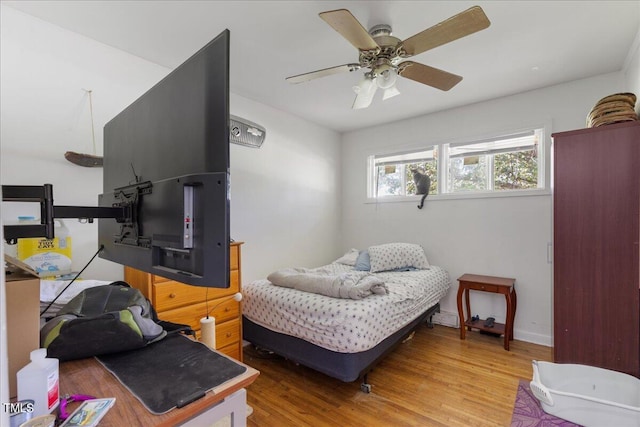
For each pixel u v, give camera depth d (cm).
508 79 280
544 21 194
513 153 326
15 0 171
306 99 321
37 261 176
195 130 69
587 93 279
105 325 99
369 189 427
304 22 195
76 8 179
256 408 205
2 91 178
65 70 200
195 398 77
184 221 68
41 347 96
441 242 365
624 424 154
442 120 362
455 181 361
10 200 86
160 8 180
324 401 213
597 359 196
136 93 233
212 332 166
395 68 192
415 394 220
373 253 356
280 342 244
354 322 202
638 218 186
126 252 94
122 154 101
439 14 187
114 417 70
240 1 175
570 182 205
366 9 182
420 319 296
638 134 187
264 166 335
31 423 61
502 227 325
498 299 327
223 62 63
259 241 329
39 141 190
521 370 251
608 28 202
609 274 193
